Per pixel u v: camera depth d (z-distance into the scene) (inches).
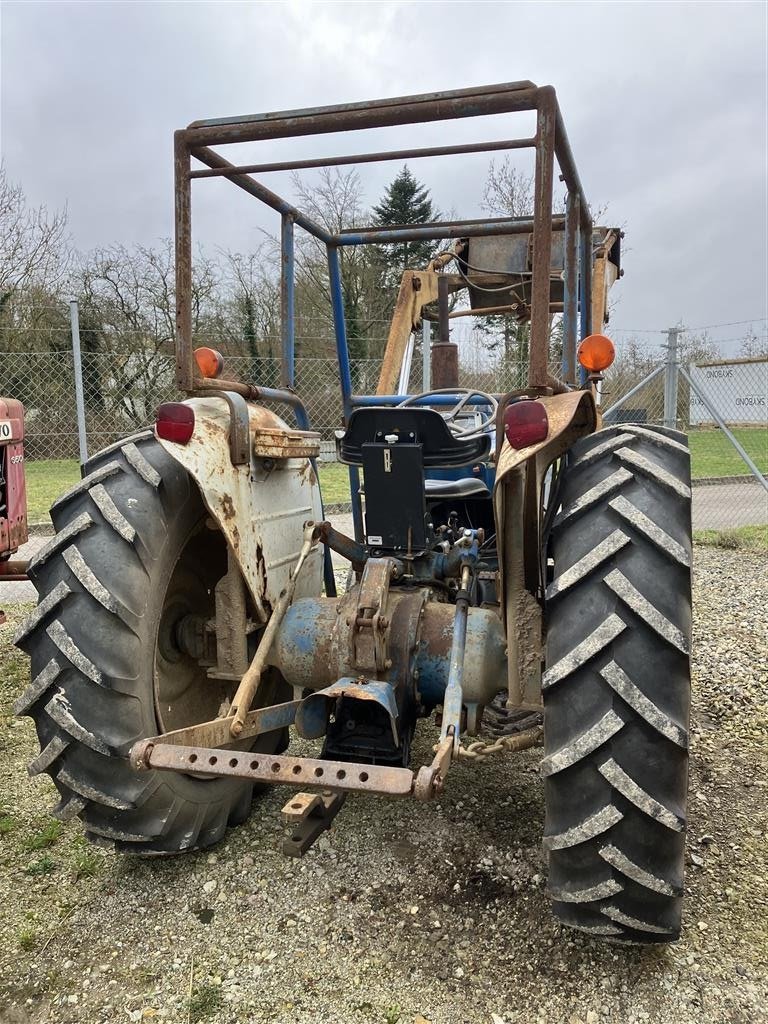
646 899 62.9
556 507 83.9
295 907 80.6
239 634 85.9
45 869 88.8
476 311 174.1
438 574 97.7
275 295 661.9
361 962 72.4
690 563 64.2
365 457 93.5
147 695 79.4
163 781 79.5
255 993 69.1
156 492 80.4
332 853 90.0
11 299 541.3
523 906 79.8
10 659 167.9
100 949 75.5
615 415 343.3
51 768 78.2
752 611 193.6
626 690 60.7
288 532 97.3
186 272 83.7
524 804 100.8
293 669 88.0
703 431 423.8
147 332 451.5
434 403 131.2
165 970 72.3
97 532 78.1
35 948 75.9
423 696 87.8
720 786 105.7
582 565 64.6
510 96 71.4
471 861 88.0
